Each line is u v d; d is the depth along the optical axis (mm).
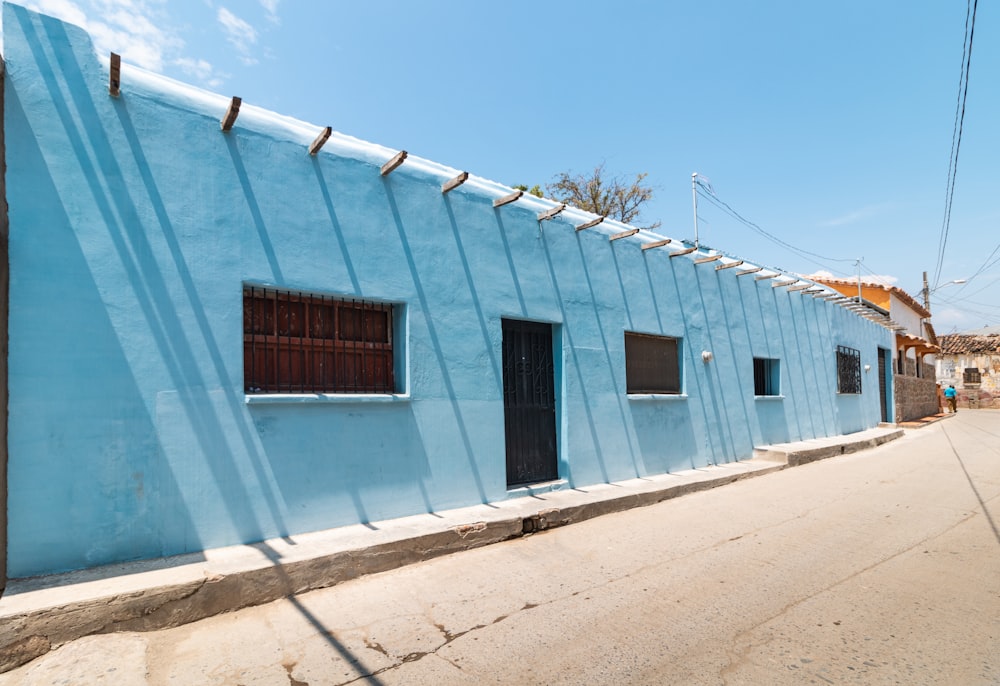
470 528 5840
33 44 4375
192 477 4840
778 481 9625
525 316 7594
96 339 4477
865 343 18094
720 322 11055
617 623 4094
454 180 6668
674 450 9711
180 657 3613
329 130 5516
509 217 7523
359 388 6117
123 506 4523
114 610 3797
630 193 25562
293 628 4027
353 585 4820
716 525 6750
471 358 6930
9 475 4086
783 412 12844
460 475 6699
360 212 6066
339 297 5992
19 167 4238
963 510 7273
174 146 4941
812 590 4652
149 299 4734
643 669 3439
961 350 37688
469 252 7031
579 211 8539
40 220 4301
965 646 3648
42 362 4246
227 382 5070
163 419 4734
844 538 6133
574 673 3412
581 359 8266
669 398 9609
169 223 4867
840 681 3256
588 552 5758
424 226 6602
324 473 5605
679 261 10211
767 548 5824
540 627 4051
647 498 7828
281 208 5512
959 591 4586
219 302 5078
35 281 4250
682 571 5176
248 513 5109
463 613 4301
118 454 4520
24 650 3490
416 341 6406
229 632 3953
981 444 14555
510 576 5078
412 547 5359
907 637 3791
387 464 6074
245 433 5141
